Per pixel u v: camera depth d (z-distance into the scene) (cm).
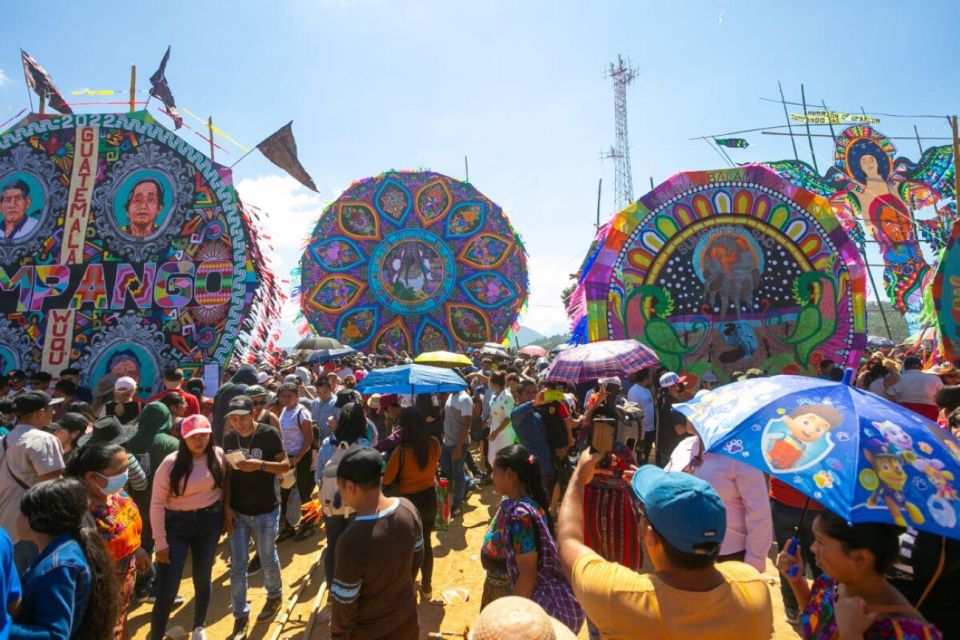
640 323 1173
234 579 513
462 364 837
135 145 1366
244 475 521
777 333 1166
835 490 206
